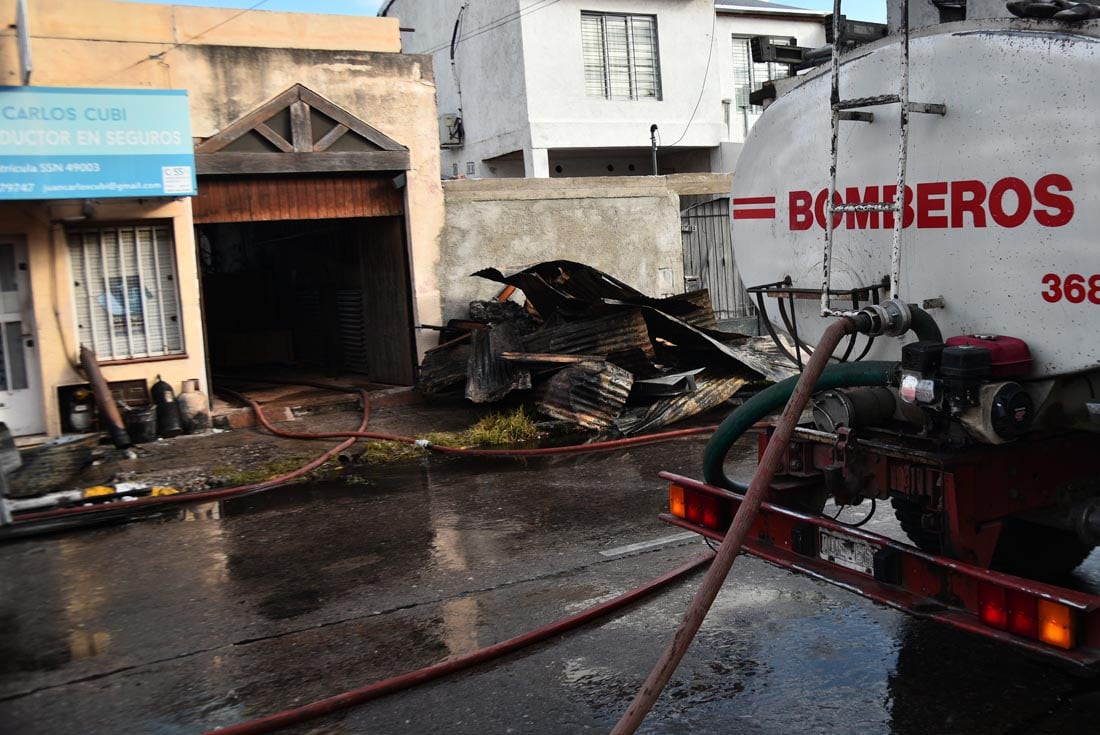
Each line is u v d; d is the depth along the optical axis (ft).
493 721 13.61
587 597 18.24
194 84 38.09
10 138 31.96
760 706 13.62
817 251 16.12
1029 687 13.87
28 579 21.61
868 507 22.85
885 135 14.47
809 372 12.42
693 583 18.74
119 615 18.95
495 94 75.56
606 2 73.41
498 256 46.01
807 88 15.98
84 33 35.76
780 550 14.67
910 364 12.85
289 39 39.93
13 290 35.19
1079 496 14.30
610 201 49.14
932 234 13.83
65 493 27.43
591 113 73.56
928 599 12.51
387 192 43.29
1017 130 12.57
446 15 81.71
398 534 23.50
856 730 12.82
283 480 29.73
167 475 30.30
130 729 14.02
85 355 35.27
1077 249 12.06
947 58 13.37
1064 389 12.99
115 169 33.65
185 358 37.63
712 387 37.40
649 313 37.73
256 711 14.35
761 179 17.16
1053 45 12.10
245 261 64.18
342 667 15.75
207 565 21.93
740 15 81.20
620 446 32.86
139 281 37.09
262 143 39.40
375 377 47.21
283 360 58.03
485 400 36.50
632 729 10.43
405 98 42.83
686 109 76.84
